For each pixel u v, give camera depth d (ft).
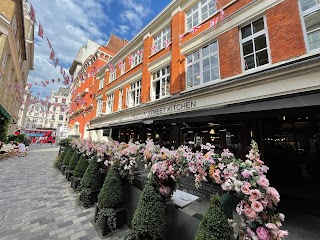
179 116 22.47
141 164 11.82
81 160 20.33
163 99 31.83
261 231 5.18
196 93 24.14
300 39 16.74
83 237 10.71
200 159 7.35
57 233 11.04
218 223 5.84
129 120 41.68
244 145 19.86
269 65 18.80
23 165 32.94
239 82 19.36
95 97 67.26
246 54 21.93
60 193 18.24
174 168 8.20
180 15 32.30
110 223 11.18
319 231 10.13
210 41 26.20
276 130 19.74
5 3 45.78
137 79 43.83
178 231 8.21
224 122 22.09
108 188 12.11
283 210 13.00
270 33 19.10
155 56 38.37
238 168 6.20
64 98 133.49
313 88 14.34
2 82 51.78
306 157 18.39
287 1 18.13
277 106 13.32
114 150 13.64
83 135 73.05
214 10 26.84
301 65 14.82
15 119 87.51
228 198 6.72
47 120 151.74
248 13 21.36
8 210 13.87
